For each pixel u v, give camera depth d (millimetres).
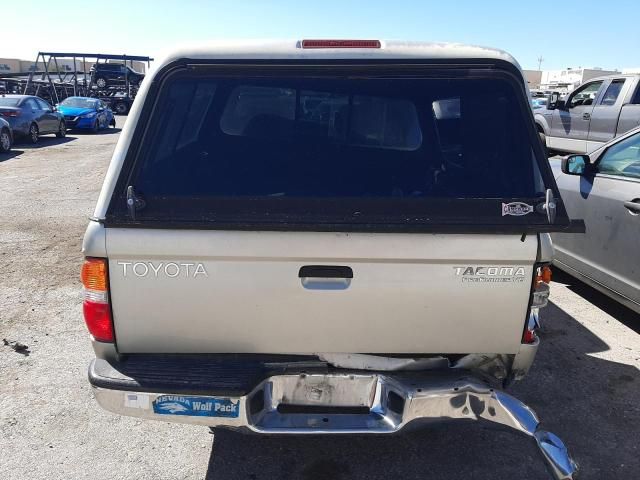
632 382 3709
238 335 2342
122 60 32000
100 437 3094
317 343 2361
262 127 2426
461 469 2869
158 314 2303
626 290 4242
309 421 2357
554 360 3988
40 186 10195
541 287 2336
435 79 2408
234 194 2307
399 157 2406
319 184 2348
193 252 2217
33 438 3070
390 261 2250
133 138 2311
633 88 9719
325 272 2266
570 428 3203
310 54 2387
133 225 2197
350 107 2426
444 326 2346
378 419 2371
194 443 3057
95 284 2270
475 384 2371
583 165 4730
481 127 2412
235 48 2393
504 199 2293
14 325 4469
